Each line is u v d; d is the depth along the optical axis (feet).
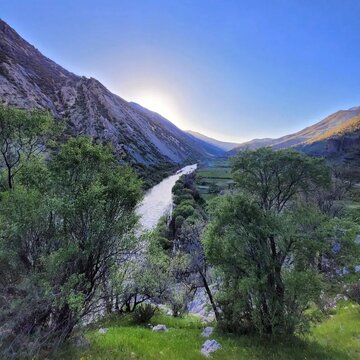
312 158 49.24
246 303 49.55
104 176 38.29
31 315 28.37
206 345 43.06
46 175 35.78
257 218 48.57
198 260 71.31
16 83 390.42
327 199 106.01
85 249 33.76
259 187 51.62
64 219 33.83
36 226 31.65
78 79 641.81
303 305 47.80
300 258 48.65
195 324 65.82
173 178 430.61
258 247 48.73
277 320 46.32
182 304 79.56
